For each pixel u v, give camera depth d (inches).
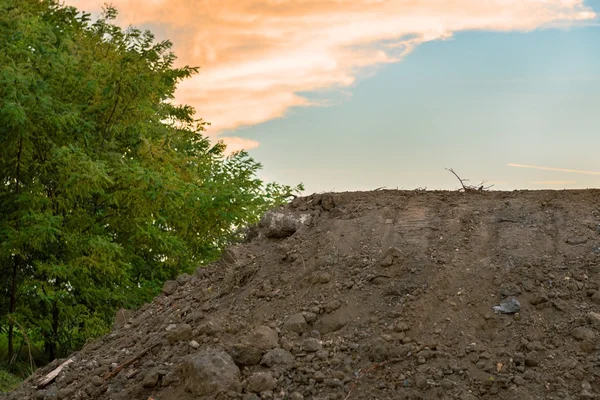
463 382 143.2
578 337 150.8
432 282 173.6
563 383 139.3
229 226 565.9
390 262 185.2
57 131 456.8
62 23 575.5
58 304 448.8
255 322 179.3
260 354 162.4
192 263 584.7
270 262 211.6
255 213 582.9
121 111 507.5
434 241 194.9
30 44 446.6
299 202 249.4
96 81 482.3
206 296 209.2
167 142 565.3
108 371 186.9
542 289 167.2
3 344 524.4
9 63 416.5
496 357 148.9
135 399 165.2
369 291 177.5
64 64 464.4
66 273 438.3
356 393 144.9
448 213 213.2
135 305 512.4
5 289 470.9
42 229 397.1
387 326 162.9
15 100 395.2
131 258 529.7
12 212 444.1
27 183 456.4
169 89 636.1
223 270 224.7
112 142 502.6
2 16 437.1
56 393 185.6
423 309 165.2
